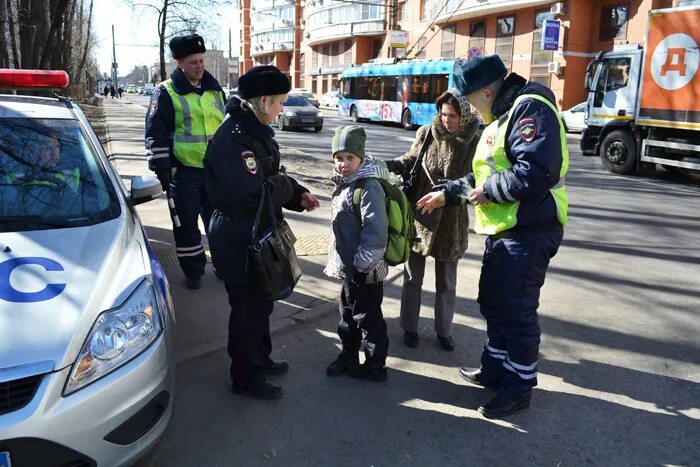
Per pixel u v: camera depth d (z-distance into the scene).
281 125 21.81
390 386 3.54
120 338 2.34
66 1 10.44
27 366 2.08
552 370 3.81
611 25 27.70
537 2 29.16
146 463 2.74
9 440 2.01
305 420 3.14
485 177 3.11
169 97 4.71
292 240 3.19
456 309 4.83
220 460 2.79
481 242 6.90
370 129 24.88
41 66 10.55
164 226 6.93
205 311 4.52
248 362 3.29
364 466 2.78
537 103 2.86
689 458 2.89
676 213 8.79
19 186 3.07
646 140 12.18
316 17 53.19
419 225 3.80
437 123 3.66
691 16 11.00
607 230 7.67
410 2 40.72
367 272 3.22
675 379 3.72
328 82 54.91
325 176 10.82
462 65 3.11
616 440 3.03
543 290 5.36
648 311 4.88
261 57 73.25
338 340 4.16
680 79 11.30
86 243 2.73
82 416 2.15
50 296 2.32
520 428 3.12
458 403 3.36
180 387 3.44
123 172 10.09
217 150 2.96
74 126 3.56
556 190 3.03
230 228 3.04
